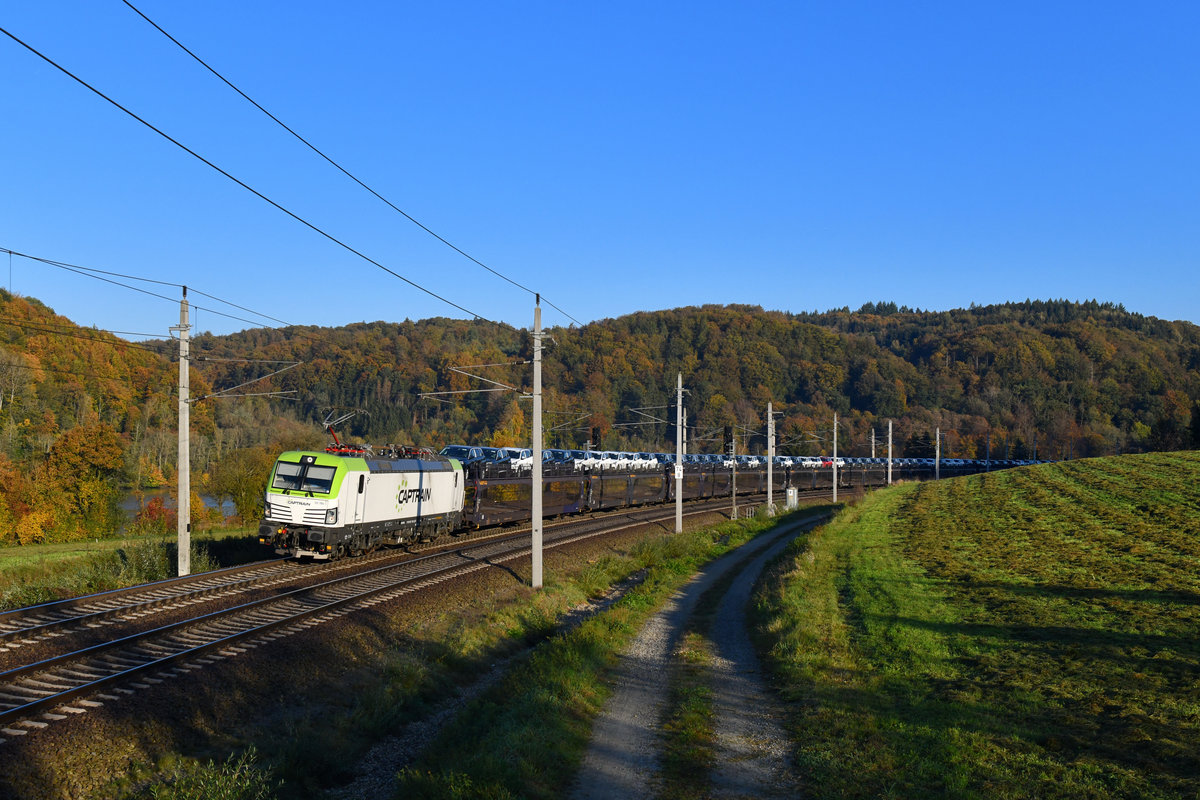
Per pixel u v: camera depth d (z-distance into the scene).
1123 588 23.14
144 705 13.56
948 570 28.27
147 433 79.25
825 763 11.82
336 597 23.33
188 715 13.77
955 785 10.52
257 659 16.59
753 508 64.94
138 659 15.98
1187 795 9.87
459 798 10.56
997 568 28.09
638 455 74.06
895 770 11.31
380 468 31.44
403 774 12.07
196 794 10.62
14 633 16.77
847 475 96.56
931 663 16.97
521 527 46.06
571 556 36.16
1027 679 15.26
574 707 14.95
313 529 28.44
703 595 29.50
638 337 179.12
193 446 84.12
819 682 16.09
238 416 97.88
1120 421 177.88
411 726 15.39
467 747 13.02
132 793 11.27
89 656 15.85
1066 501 46.12
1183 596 21.56
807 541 38.03
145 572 25.80
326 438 68.88
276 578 25.77
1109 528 35.59
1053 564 28.09
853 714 13.88
